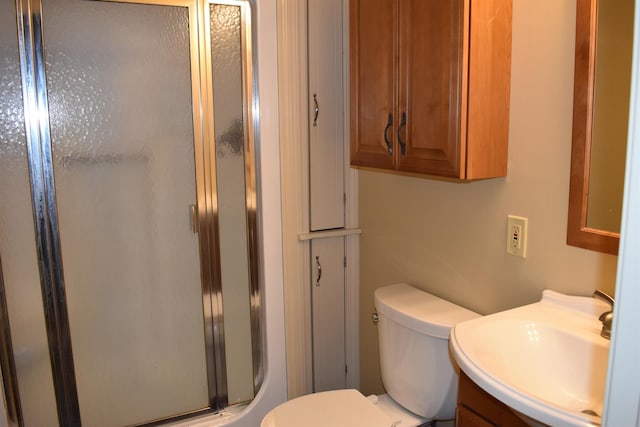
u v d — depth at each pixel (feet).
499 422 3.76
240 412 7.07
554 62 4.29
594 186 4.06
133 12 5.82
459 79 4.43
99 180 5.96
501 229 5.02
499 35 4.53
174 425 6.76
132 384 6.50
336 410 5.44
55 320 5.98
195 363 6.83
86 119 5.79
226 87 6.41
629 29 3.69
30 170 5.64
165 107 6.14
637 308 1.82
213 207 6.56
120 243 6.17
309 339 7.38
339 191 7.23
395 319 5.56
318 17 6.70
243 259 6.89
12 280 5.74
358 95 5.81
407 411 5.73
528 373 3.98
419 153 4.99
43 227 5.77
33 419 6.05
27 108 5.52
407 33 4.96
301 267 7.11
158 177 6.24
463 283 5.58
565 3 4.16
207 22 6.15
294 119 6.72
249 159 6.68
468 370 3.51
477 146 4.60
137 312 6.40
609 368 1.96
